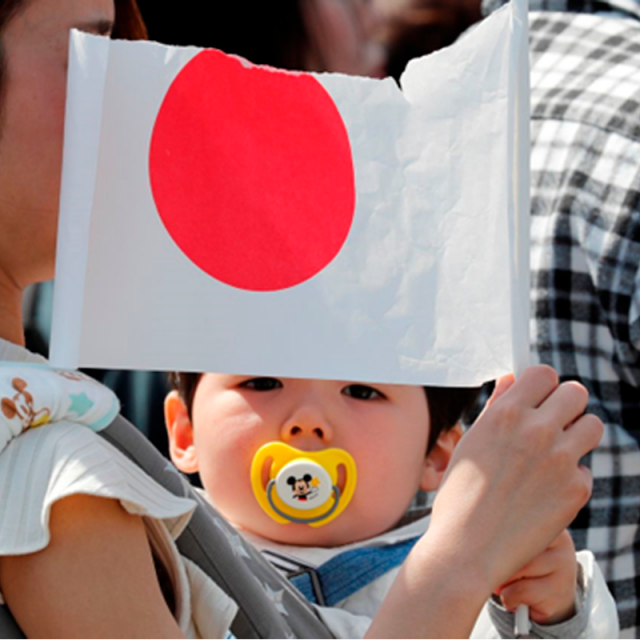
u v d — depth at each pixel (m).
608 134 7.14
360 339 4.93
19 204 4.85
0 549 4.09
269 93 4.92
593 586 5.77
